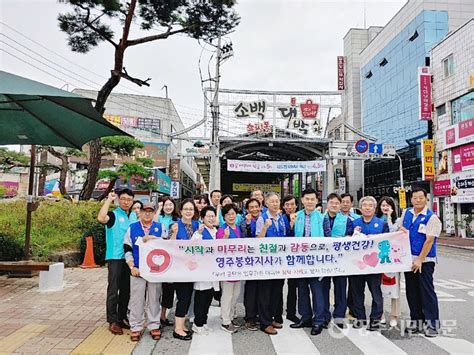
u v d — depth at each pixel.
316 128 22.39
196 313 5.54
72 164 29.70
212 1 12.04
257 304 5.77
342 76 43.59
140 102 32.62
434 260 5.61
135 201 6.87
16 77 5.48
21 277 8.98
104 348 4.82
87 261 10.45
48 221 11.81
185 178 37.34
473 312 6.75
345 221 6.04
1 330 5.39
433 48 26.89
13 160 27.30
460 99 24.20
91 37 12.47
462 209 24.22
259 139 22.17
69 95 5.31
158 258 5.30
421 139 29.19
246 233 5.99
